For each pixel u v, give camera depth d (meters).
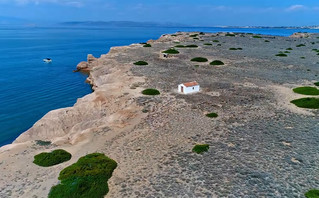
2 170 21.66
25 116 43.00
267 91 39.06
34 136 32.47
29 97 53.22
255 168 19.73
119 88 41.41
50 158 22.64
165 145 23.75
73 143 26.25
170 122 28.61
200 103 34.03
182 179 18.66
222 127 27.09
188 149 22.88
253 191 17.19
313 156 21.31
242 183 18.02
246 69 53.84
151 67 55.38
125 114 31.09
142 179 18.91
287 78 46.62
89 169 19.83
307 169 19.55
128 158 21.91
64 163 22.30
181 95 37.28
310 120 28.62
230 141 24.05
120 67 55.62
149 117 30.16
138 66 56.12
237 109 31.95
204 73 50.38
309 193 16.69
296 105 33.09
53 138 30.39
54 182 19.33
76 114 35.16
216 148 22.81
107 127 28.28
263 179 18.41
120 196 17.19
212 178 18.64
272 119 28.97
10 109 46.03
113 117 31.02
